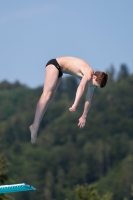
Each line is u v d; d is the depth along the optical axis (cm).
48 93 2967
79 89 2825
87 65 2939
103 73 2905
